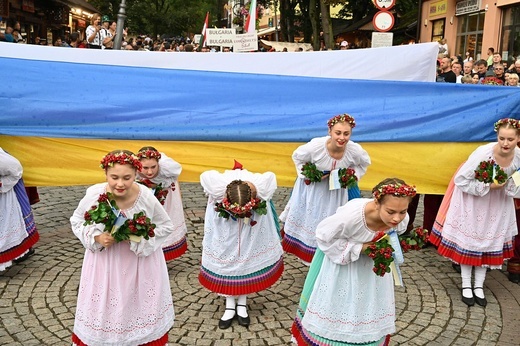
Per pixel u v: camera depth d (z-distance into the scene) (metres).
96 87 5.83
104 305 3.41
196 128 5.98
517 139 4.61
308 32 28.52
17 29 15.40
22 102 5.72
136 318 3.49
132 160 3.26
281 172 6.16
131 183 3.28
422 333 4.37
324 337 3.45
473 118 6.04
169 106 5.93
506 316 4.71
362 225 3.29
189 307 4.71
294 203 5.34
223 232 4.38
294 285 5.21
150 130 5.95
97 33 13.09
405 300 4.95
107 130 5.89
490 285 5.37
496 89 6.01
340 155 5.06
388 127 6.04
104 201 3.29
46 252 5.80
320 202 5.11
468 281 4.97
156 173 4.89
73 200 7.80
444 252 5.08
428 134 6.05
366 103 6.03
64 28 23.98
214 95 5.96
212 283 4.45
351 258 3.33
